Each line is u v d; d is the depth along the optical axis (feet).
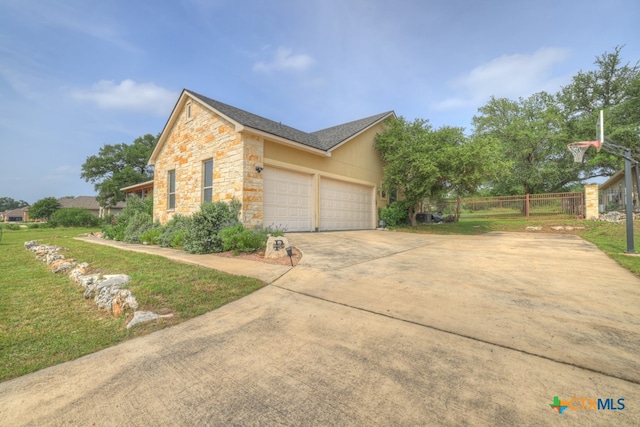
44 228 82.48
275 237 23.82
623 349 8.04
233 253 23.31
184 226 31.76
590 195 50.01
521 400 6.01
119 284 14.69
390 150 51.60
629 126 65.92
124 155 138.21
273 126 38.81
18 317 11.62
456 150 41.34
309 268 18.54
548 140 73.26
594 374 6.89
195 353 8.46
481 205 64.54
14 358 8.39
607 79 78.69
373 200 53.78
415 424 5.41
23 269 20.99
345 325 10.12
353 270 17.89
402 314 10.91
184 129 40.57
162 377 7.24
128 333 9.98
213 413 5.87
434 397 6.16
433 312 11.00
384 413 5.72
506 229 48.32
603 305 11.38
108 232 43.55
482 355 7.87
